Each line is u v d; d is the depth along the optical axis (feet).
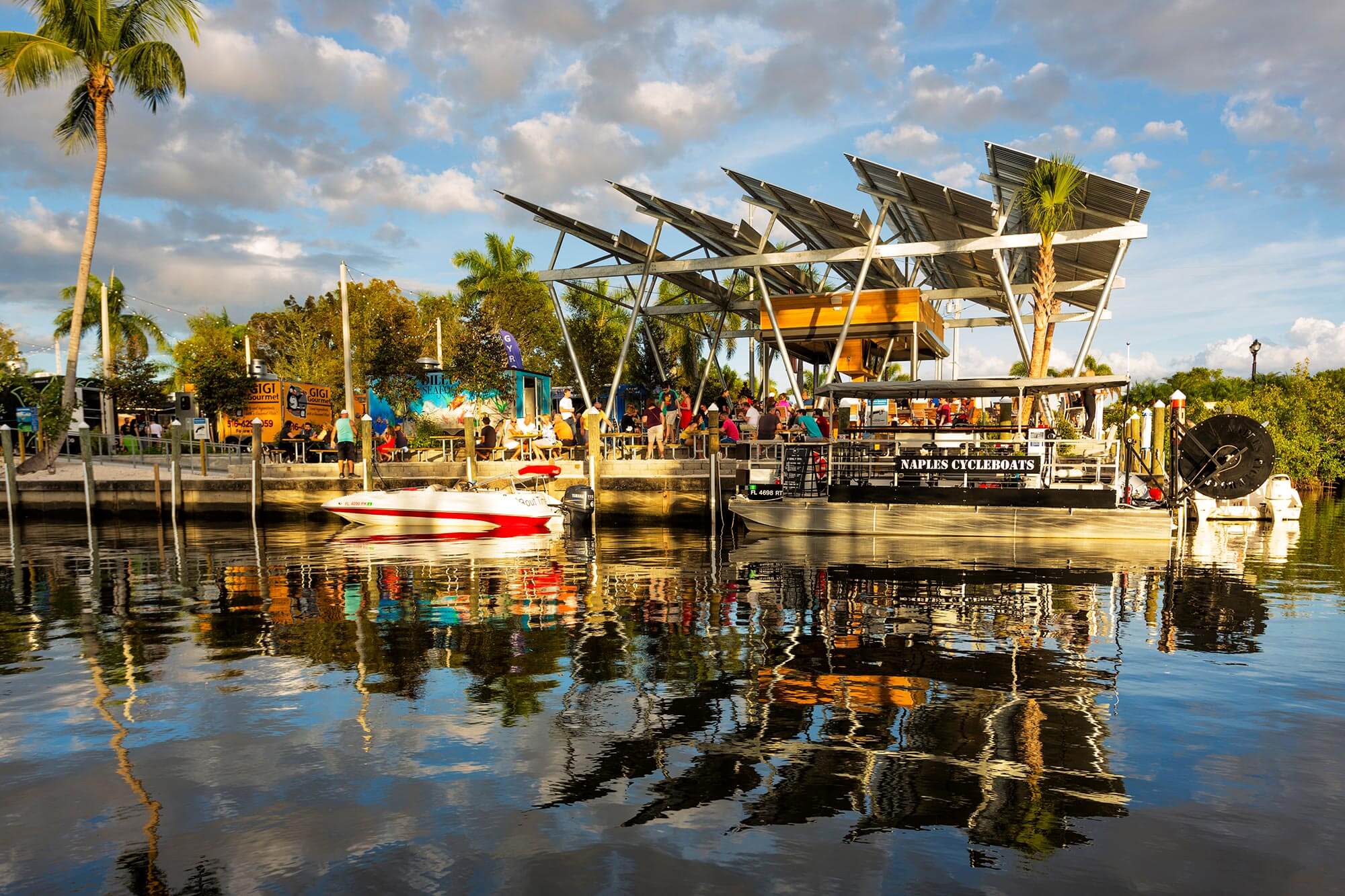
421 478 76.28
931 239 82.43
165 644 26.27
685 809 13.73
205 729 17.95
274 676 22.33
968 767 15.48
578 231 81.61
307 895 11.23
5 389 105.29
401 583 38.50
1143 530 51.57
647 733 17.40
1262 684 20.86
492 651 24.71
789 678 21.61
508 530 66.13
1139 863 11.92
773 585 36.94
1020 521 53.57
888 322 73.41
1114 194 59.88
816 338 75.56
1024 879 11.49
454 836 12.87
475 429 86.69
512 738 17.19
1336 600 32.73
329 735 17.52
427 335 128.67
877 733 17.29
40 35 83.76
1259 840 12.63
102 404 113.50
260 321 138.41
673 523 70.59
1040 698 19.69
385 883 11.51
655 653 24.36
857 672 22.07
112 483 80.89
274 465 80.38
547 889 11.27
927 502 55.36
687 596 34.24
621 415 114.83
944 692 20.24
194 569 44.47
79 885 11.58
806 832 12.89
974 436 59.36
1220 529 66.13
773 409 81.87
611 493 71.77
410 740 17.13
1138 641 25.55
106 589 37.55
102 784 15.05
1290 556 46.98
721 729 17.66
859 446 57.41
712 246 84.69
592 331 126.72
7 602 34.47
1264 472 55.93
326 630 28.12
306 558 49.37
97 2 83.97
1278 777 14.99
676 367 124.57
